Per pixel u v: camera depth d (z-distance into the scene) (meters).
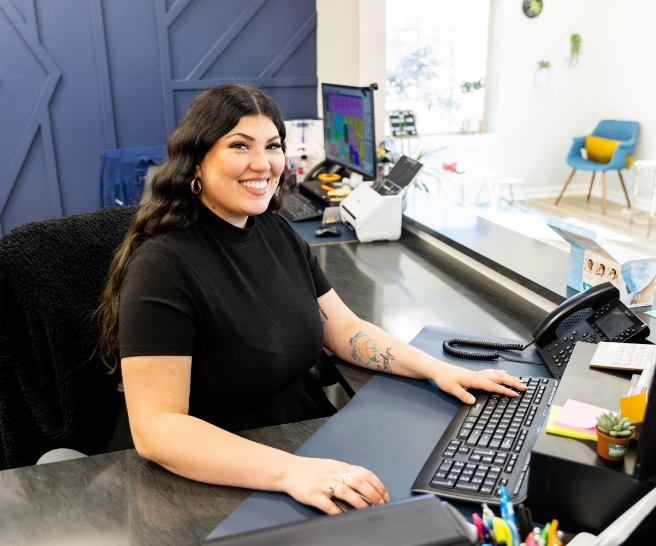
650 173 5.63
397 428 1.08
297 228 2.49
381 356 1.29
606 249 1.43
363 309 1.68
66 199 3.87
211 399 1.13
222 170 1.09
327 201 2.66
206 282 1.08
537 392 1.12
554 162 6.26
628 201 5.88
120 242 1.36
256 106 1.11
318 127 3.49
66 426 1.21
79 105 3.72
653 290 1.43
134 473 0.98
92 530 0.86
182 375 1.02
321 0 3.92
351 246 2.26
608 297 1.28
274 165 1.15
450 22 5.71
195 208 1.12
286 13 3.91
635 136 5.55
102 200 3.20
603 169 5.52
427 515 0.64
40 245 1.22
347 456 0.99
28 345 1.23
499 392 1.14
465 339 1.41
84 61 3.66
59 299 1.21
